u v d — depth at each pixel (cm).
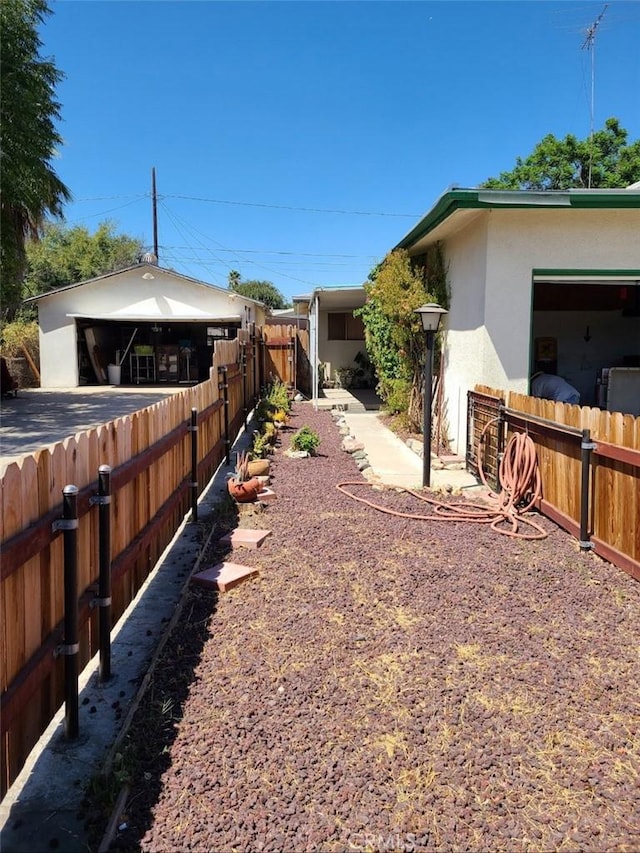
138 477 383
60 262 3725
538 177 2683
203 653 323
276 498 625
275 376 1722
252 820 210
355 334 2005
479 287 764
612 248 731
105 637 296
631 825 211
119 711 274
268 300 5803
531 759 243
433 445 945
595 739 256
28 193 1502
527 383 749
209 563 449
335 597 392
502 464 652
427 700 281
